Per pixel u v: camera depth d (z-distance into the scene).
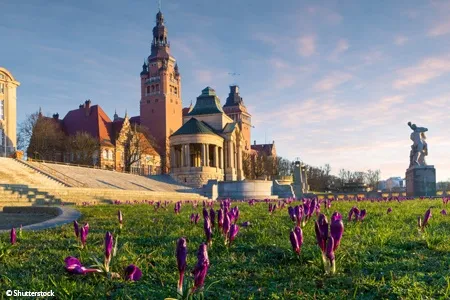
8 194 32.03
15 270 6.54
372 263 6.20
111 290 5.30
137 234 10.08
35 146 97.69
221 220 8.60
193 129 89.38
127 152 117.62
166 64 150.25
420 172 49.88
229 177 97.12
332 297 4.89
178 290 4.42
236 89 189.00
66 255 7.45
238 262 6.61
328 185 142.75
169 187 75.25
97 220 14.34
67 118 124.38
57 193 36.72
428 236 8.13
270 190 70.75
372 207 19.62
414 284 5.06
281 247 7.44
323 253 5.75
